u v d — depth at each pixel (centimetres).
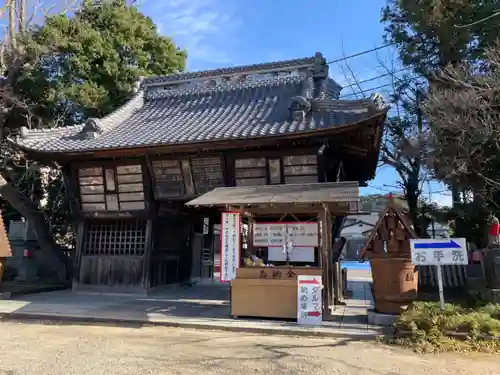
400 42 1605
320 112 1077
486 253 890
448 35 1307
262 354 581
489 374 496
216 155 1133
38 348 610
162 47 2052
